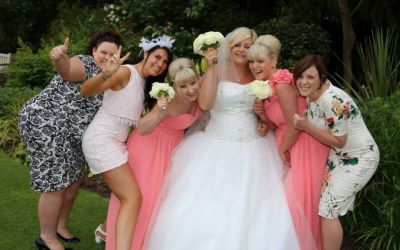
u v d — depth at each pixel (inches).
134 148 134.6
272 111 133.2
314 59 119.3
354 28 358.0
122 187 127.4
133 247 130.3
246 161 129.2
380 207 150.5
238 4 456.1
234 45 135.4
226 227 116.4
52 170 134.0
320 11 343.0
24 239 150.6
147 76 130.9
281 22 343.9
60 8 514.3
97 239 150.3
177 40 317.4
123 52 321.4
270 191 126.3
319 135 122.3
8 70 362.0
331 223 127.9
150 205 131.8
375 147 125.7
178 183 128.1
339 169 126.5
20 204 176.7
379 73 223.6
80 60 132.3
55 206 137.2
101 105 135.9
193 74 128.0
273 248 116.0
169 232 118.5
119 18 376.8
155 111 128.9
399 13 322.3
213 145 132.9
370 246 150.4
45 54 349.4
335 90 121.3
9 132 266.4
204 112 141.8
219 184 124.4
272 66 133.9
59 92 133.3
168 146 136.9
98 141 127.2
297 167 130.9
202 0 359.3
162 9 369.7
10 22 553.0
